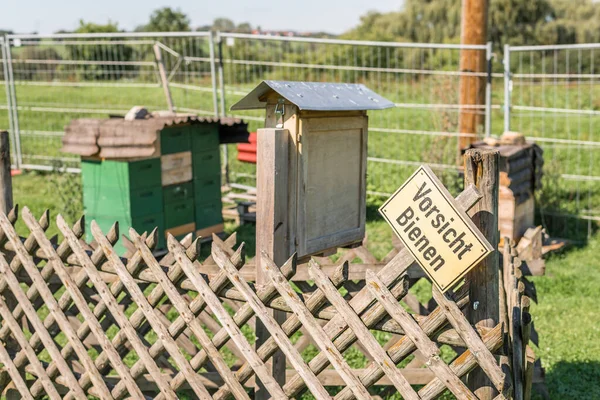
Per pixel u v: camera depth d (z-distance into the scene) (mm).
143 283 4176
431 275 2785
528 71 26516
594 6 38094
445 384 2863
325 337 3141
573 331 6086
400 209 2834
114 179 7629
